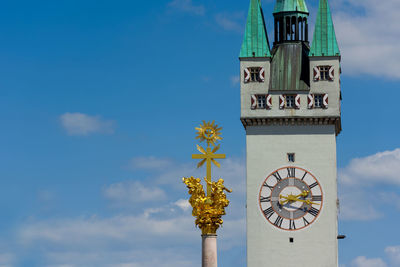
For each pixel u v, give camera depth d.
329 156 141.62
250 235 141.25
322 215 140.75
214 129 115.56
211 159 114.81
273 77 143.38
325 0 144.75
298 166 141.75
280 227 141.00
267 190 141.75
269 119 142.12
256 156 142.25
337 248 140.25
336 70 142.25
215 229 113.88
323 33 143.50
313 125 142.25
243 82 143.25
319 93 142.12
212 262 113.25
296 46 145.50
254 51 143.88
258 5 145.88
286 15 146.25
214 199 113.81
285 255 140.62
